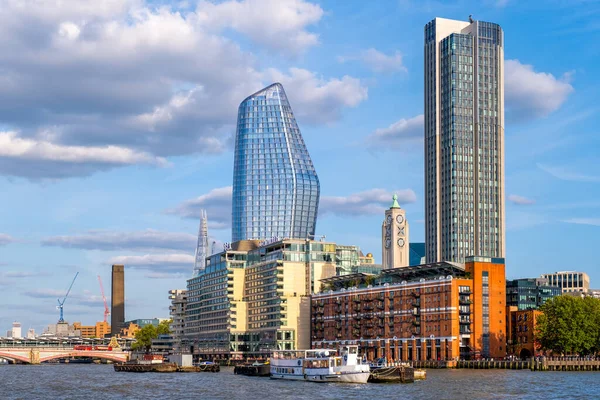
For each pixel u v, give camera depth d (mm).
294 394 197375
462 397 183750
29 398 198875
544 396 184125
